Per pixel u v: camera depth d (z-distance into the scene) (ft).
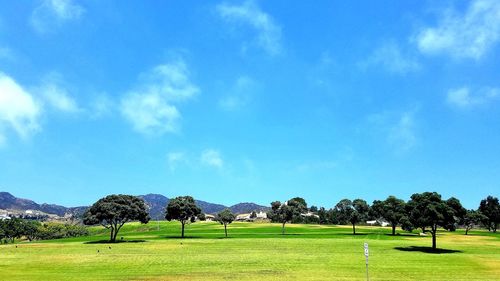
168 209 370.73
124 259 195.62
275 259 194.08
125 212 323.98
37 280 134.21
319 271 154.92
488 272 155.74
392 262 184.75
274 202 435.53
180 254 217.77
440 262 185.78
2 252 237.04
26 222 585.63
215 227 565.94
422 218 252.01
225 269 160.45
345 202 432.66
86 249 252.01
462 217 261.65
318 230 489.67
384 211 422.00
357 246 269.23
